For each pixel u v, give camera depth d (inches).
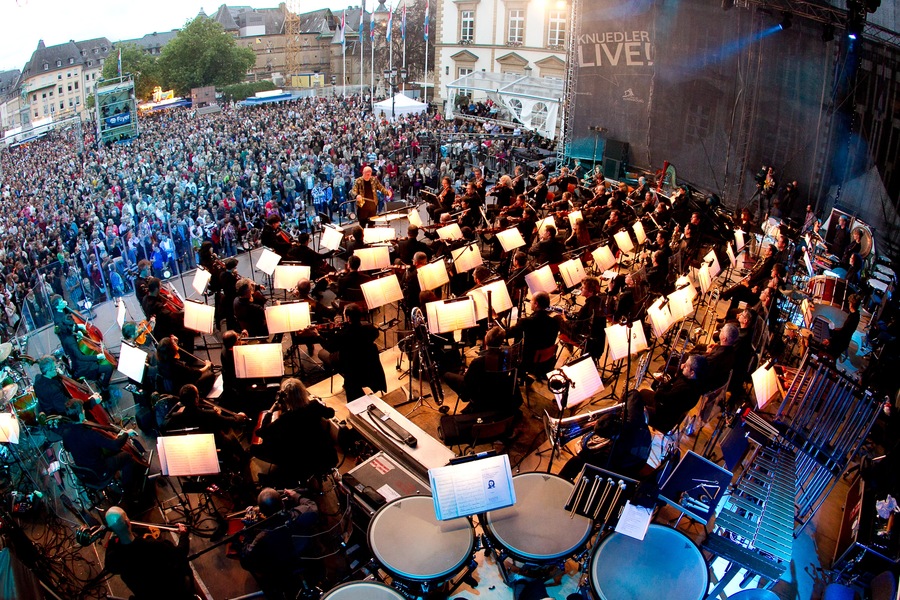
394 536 210.5
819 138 562.3
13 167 1371.8
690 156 751.7
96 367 364.8
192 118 2076.8
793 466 252.8
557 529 212.4
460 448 295.3
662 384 285.6
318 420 256.5
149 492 291.3
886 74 475.8
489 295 331.0
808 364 283.6
